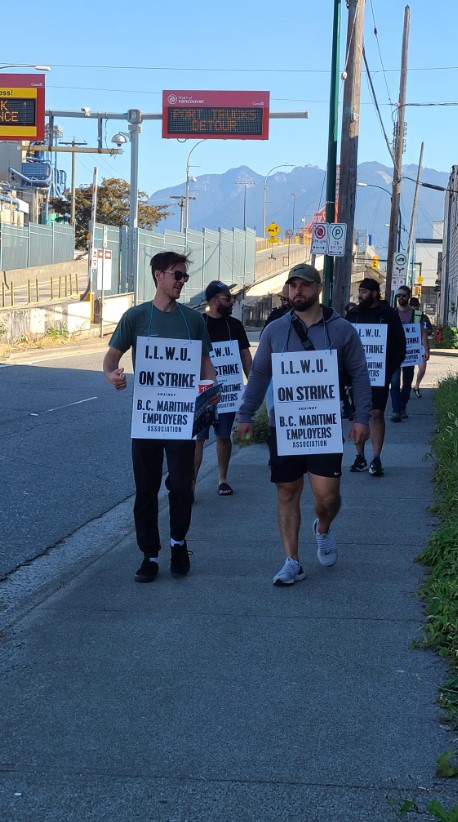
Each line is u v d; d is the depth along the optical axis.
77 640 5.08
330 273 16.47
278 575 5.98
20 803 3.46
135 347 6.03
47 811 3.41
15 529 7.79
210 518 7.98
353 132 15.30
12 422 13.86
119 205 87.94
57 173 87.75
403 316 14.29
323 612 5.50
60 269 52.75
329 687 4.45
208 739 3.94
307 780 3.60
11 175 75.94
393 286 36.62
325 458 5.93
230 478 9.87
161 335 6.04
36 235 51.34
